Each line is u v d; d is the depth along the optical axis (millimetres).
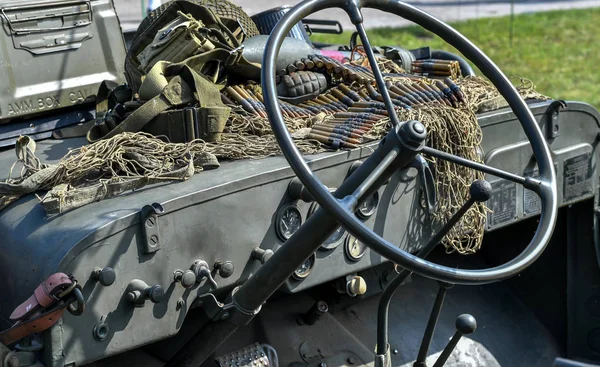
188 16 3129
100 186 2461
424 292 3666
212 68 3172
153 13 3336
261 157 2773
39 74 3262
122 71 3523
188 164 2570
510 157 3256
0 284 2463
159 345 2773
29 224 2414
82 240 2223
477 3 13234
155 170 2574
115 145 2633
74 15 3369
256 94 3203
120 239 2295
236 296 2320
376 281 3283
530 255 2045
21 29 3213
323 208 1900
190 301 2445
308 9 2211
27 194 2582
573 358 3797
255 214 2561
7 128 3193
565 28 11875
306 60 3285
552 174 2311
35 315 2168
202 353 2561
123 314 2322
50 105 3279
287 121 2980
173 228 2387
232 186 2496
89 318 2264
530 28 11828
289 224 2643
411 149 1932
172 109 2846
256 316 3104
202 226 2447
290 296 3217
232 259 2523
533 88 3578
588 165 3539
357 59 3830
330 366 3096
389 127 2891
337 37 9617
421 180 2914
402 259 1858
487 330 3676
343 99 3182
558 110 3375
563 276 3783
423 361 2621
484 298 3824
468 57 2475
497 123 3211
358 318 3354
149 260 2352
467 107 3074
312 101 3250
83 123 3328
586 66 10273
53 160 2889
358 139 2779
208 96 2855
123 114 2922
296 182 2611
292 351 3082
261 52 3312
